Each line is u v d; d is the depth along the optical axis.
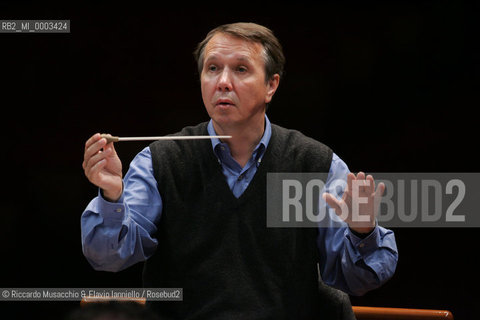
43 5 14.48
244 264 6.41
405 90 14.99
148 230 6.39
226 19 14.94
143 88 14.95
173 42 14.91
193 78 14.92
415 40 14.85
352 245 6.20
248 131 6.64
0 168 14.74
